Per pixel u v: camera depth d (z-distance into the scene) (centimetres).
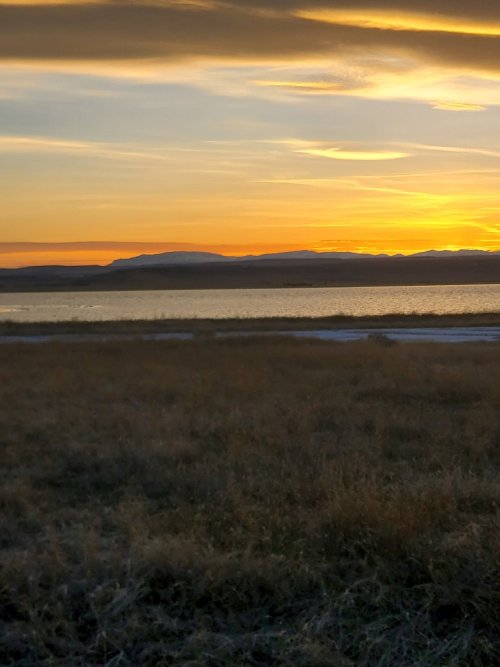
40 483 780
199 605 465
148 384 1515
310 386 1488
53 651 414
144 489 751
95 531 596
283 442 927
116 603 451
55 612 438
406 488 661
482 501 651
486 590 450
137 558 503
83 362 2017
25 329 4056
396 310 8450
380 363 1928
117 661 399
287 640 410
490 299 12912
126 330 4000
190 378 1614
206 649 409
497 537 510
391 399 1344
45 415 1155
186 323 4506
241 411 1174
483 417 1099
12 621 445
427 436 998
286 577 485
